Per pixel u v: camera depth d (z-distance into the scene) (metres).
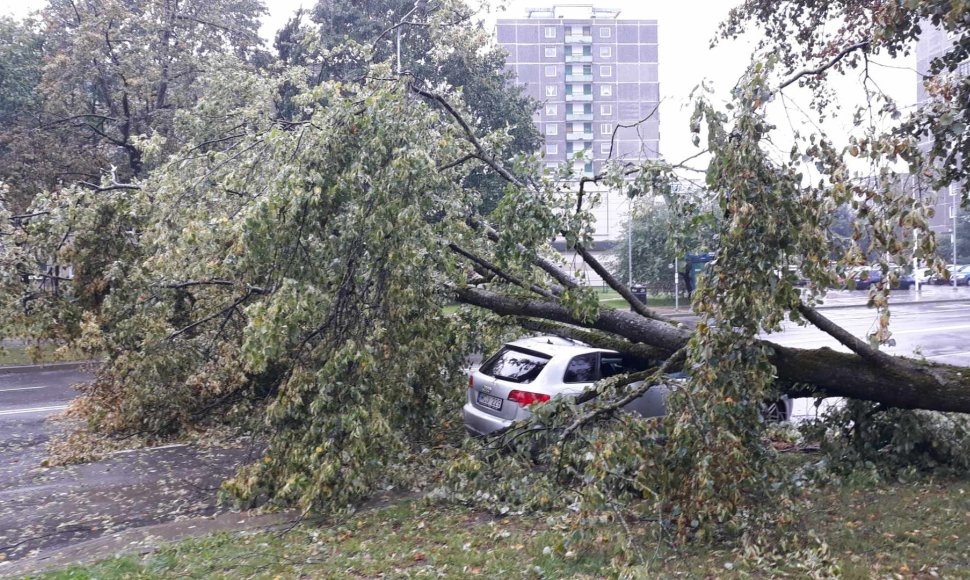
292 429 6.60
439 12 9.72
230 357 8.75
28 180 20.41
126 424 9.53
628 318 7.58
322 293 6.41
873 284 5.16
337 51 9.75
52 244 8.82
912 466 6.66
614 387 6.48
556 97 71.06
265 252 6.43
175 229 7.94
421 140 7.11
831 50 9.39
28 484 7.68
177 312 9.14
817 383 6.36
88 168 20.72
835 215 5.57
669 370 6.84
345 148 6.66
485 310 9.17
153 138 11.04
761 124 5.52
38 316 8.83
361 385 6.30
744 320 5.38
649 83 71.50
